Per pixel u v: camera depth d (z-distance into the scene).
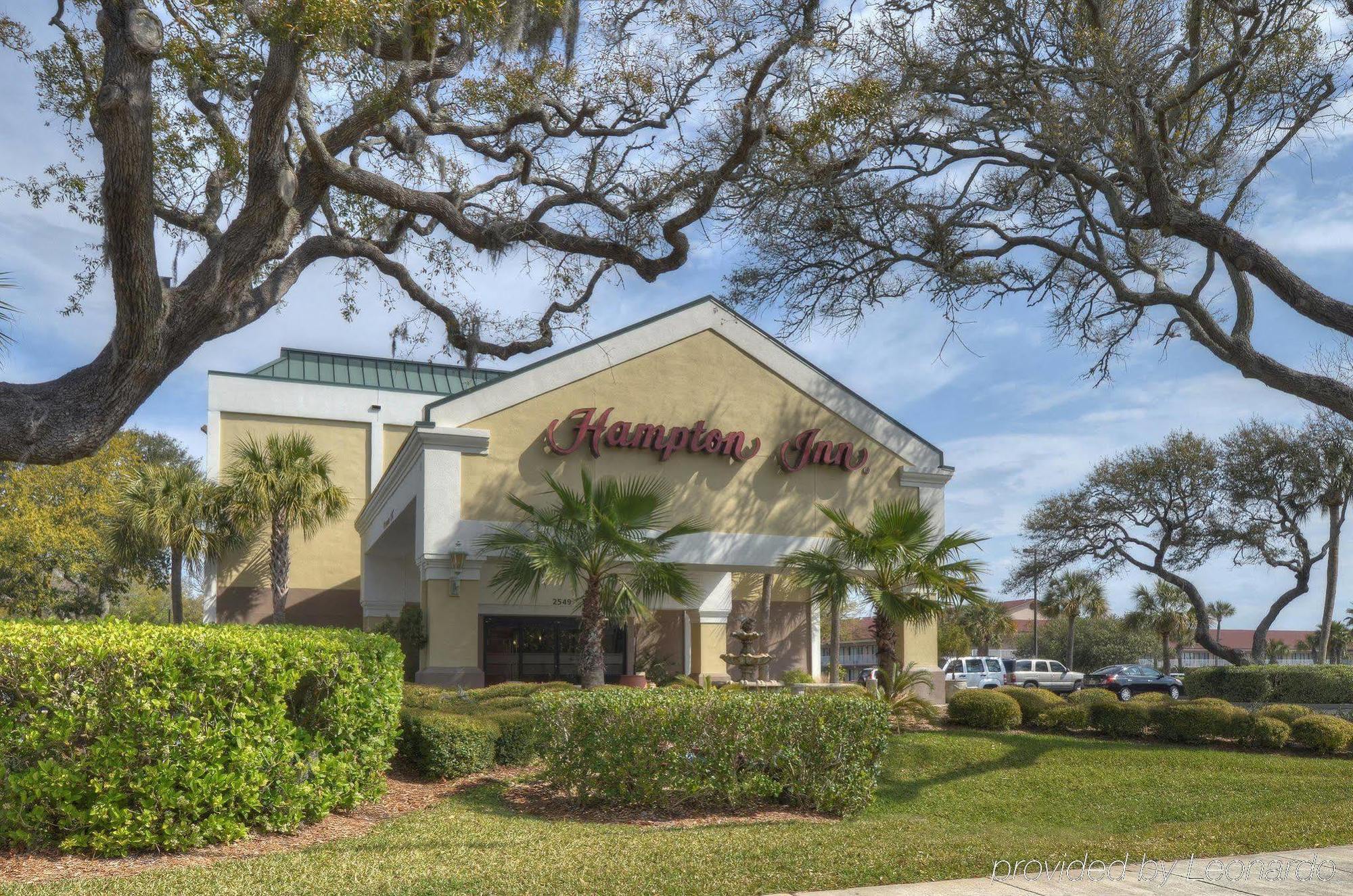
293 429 31.97
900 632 23.47
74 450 8.78
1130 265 15.84
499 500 20.92
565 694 11.42
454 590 20.30
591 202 12.76
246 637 9.29
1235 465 37.34
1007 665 42.19
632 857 8.01
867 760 11.95
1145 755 16.61
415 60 12.18
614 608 18.89
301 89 10.41
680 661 28.08
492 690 17.44
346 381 34.75
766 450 23.30
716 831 9.59
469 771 12.54
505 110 12.71
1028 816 13.03
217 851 8.44
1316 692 27.69
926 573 17.95
